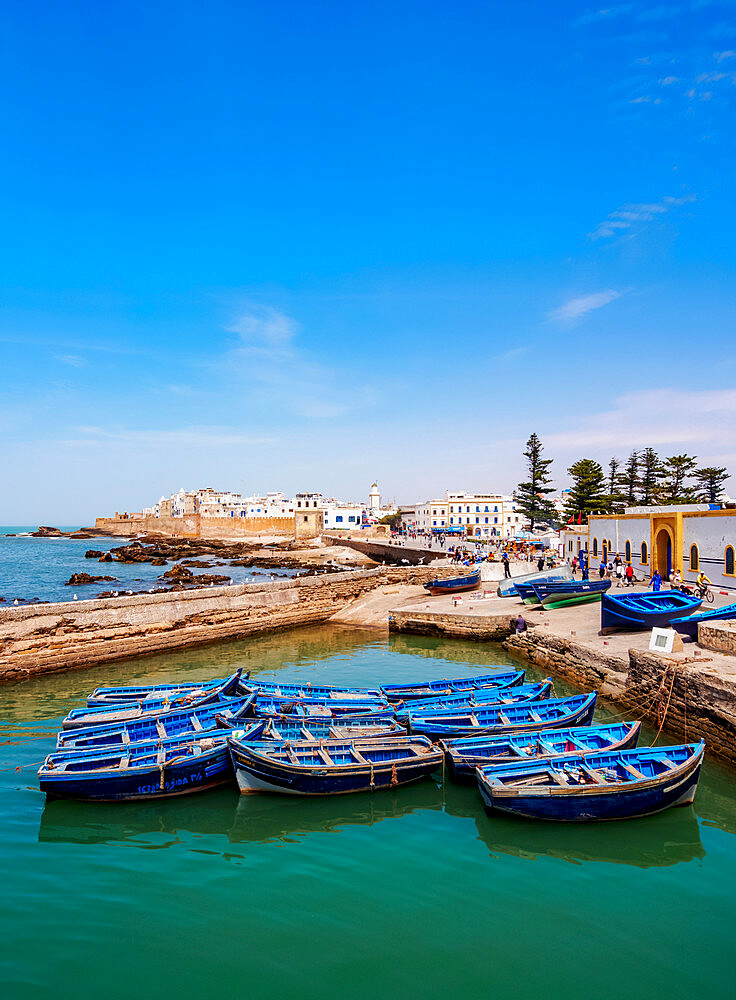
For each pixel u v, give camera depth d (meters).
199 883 12.20
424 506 107.38
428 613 39.06
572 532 56.97
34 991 9.33
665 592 30.27
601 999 9.15
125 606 34.25
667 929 10.71
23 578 72.00
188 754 16.70
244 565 89.12
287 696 23.16
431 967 9.80
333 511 130.50
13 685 28.06
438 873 12.51
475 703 21.77
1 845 13.75
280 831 14.39
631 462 88.12
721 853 13.20
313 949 10.24
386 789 16.34
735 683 17.55
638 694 21.72
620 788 14.07
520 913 11.17
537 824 14.31
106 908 11.37
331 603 47.53
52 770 15.52
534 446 87.94
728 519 32.69
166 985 9.47
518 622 34.22
